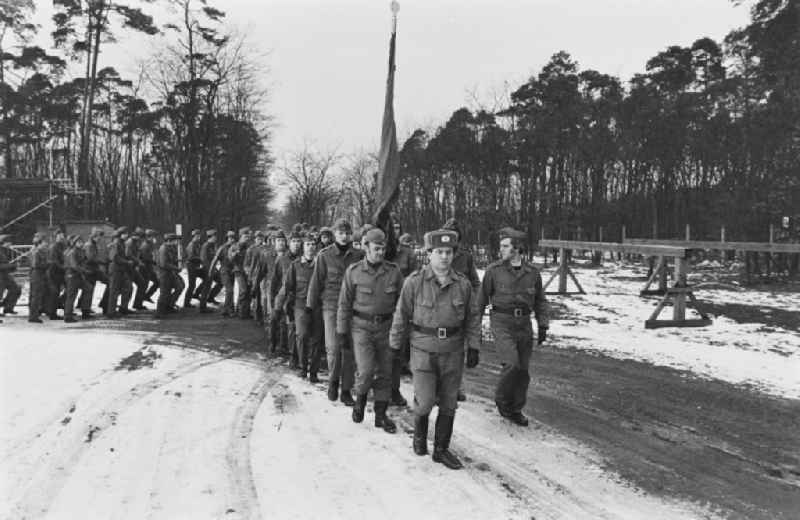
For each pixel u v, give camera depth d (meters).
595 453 5.28
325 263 6.78
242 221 42.72
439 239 4.90
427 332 4.94
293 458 4.96
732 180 29.75
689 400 6.91
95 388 6.95
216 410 6.26
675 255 11.99
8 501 4.10
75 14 29.64
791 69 22.84
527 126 35.94
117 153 49.91
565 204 35.88
